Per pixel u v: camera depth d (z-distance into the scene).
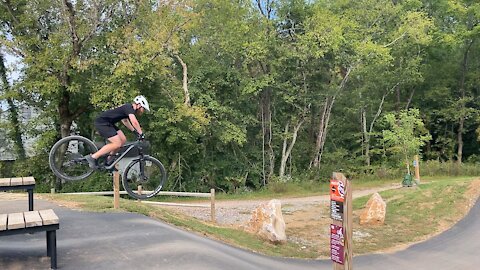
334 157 28.73
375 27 27.48
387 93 31.55
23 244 6.29
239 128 24.58
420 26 27.17
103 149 6.40
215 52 25.45
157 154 22.09
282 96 26.22
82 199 10.10
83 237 6.78
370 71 28.70
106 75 18.72
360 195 19.59
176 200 20.16
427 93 32.72
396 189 18.59
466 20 30.59
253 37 24.50
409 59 30.73
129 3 19.22
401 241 11.56
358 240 11.66
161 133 20.83
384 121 29.67
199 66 24.84
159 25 19.11
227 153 26.06
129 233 7.11
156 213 9.58
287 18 26.20
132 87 18.38
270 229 10.34
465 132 33.44
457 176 25.39
